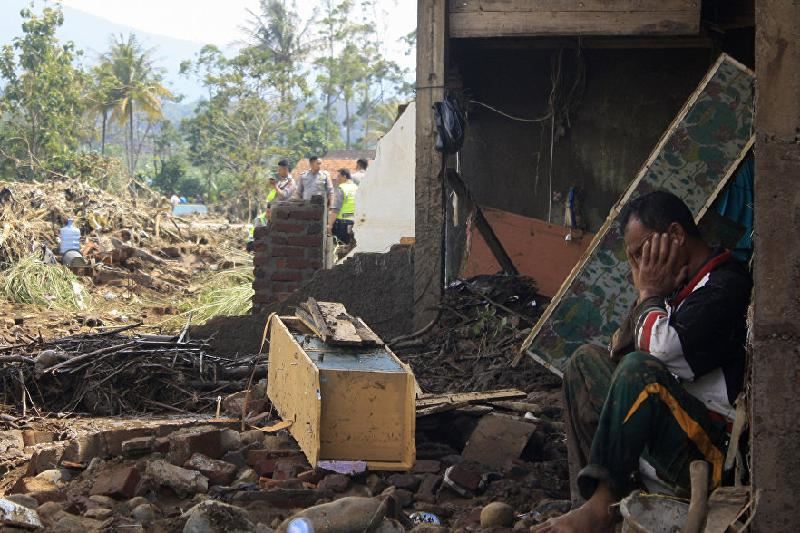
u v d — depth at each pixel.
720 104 6.22
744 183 6.25
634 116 11.31
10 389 7.79
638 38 10.81
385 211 15.05
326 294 9.21
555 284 10.78
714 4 9.76
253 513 4.30
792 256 3.05
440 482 4.87
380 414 4.83
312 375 4.75
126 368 7.83
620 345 3.89
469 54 11.70
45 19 53.19
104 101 69.69
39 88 52.31
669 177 6.25
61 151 51.22
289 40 78.12
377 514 3.96
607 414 3.45
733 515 3.16
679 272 3.77
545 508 4.49
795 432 3.08
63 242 16.53
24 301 13.81
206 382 7.95
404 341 8.72
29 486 4.94
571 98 11.39
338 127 81.44
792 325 3.07
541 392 7.00
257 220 19.23
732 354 3.59
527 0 8.83
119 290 15.55
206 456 5.10
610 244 6.28
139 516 4.36
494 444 5.32
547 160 11.64
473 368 7.93
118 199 21.56
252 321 9.13
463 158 11.89
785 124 3.03
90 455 5.39
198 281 16.88
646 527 3.25
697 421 3.46
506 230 10.99
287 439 5.27
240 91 66.94
